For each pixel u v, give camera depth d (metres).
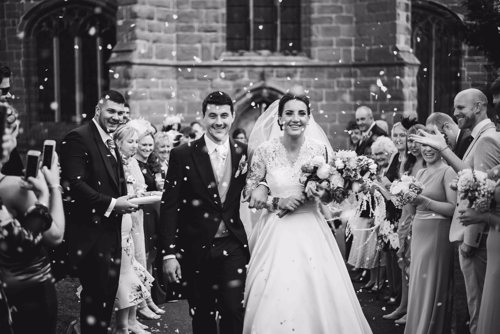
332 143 17.89
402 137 7.89
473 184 4.69
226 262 5.21
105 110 5.65
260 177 5.39
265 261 5.18
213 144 5.40
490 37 12.97
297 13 18.00
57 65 20.39
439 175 5.82
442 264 5.64
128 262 6.22
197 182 5.28
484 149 5.29
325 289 5.03
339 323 4.95
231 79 17.53
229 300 5.10
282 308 4.89
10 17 20.33
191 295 5.30
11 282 4.10
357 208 5.61
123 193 5.81
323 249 5.18
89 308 5.44
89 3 19.75
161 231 5.22
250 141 6.09
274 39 17.94
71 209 5.50
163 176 8.73
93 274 5.43
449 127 6.95
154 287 7.72
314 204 5.38
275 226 5.28
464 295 7.66
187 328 6.81
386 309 7.42
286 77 17.73
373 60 17.41
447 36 19.84
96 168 5.55
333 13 17.73
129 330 6.51
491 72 15.85
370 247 7.83
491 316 4.68
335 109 17.84
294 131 5.25
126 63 16.44
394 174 7.95
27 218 3.93
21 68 20.39
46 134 20.25
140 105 16.53
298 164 5.29
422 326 5.64
